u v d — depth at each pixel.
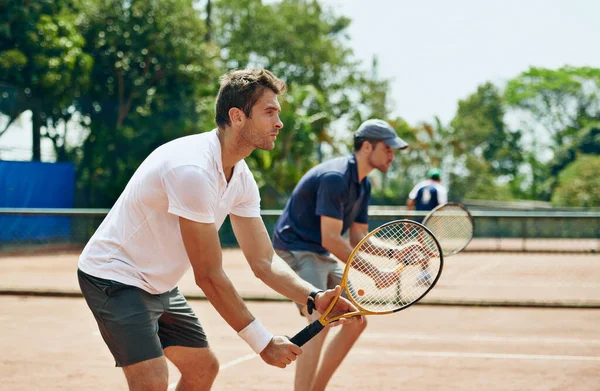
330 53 37.97
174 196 2.93
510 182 66.69
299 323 7.86
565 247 18.11
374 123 4.62
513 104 67.94
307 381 4.30
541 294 10.73
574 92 66.75
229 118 3.09
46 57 20.55
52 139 22.72
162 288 3.13
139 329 3.03
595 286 11.69
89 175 23.98
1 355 6.18
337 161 4.63
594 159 35.41
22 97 20.28
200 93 25.83
